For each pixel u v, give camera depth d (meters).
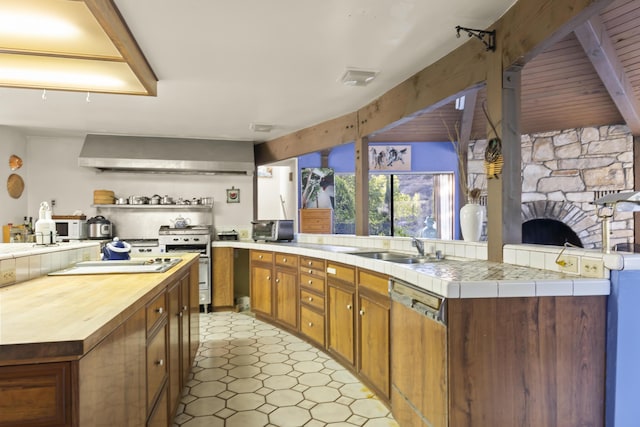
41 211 2.51
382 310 2.33
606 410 1.54
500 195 2.11
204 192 5.46
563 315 1.54
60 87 2.66
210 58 2.61
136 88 2.71
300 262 3.66
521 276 1.65
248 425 2.14
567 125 4.93
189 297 2.76
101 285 1.69
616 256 1.51
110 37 1.93
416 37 2.34
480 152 5.69
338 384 2.69
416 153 6.11
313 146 4.46
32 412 0.90
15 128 4.53
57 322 1.07
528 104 4.54
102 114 3.95
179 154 4.93
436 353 1.61
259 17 2.08
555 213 5.08
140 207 5.14
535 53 1.89
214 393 2.55
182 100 3.50
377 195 6.42
